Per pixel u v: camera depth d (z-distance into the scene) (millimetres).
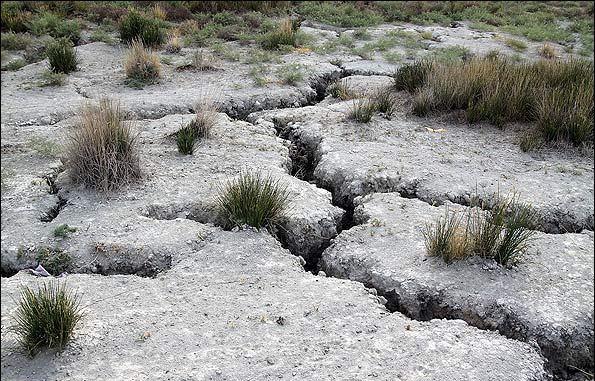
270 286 4645
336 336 4090
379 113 8766
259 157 6965
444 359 3924
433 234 5320
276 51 12266
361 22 15516
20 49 11859
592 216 6000
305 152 7719
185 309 4320
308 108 8859
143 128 7723
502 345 4148
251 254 5027
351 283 4766
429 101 8797
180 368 3734
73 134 6477
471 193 6242
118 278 4723
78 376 3648
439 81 9164
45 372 3680
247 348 3938
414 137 7902
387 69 11188
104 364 3754
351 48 12812
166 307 4340
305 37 13172
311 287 4664
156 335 4031
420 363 3865
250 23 14531
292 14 15828
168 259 4992
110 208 5656
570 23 17453
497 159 7309
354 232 5480
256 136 7688
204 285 4625
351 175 6512
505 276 4844
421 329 4250
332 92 9773
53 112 8219
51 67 10422
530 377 3889
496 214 5328
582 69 9891
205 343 3973
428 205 5977
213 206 5641
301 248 5457
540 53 13414
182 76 10383
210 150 7102
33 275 4797
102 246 5020
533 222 5730
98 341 3951
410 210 5852
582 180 6727
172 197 5863
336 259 5168
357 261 5074
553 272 4953
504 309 4484
